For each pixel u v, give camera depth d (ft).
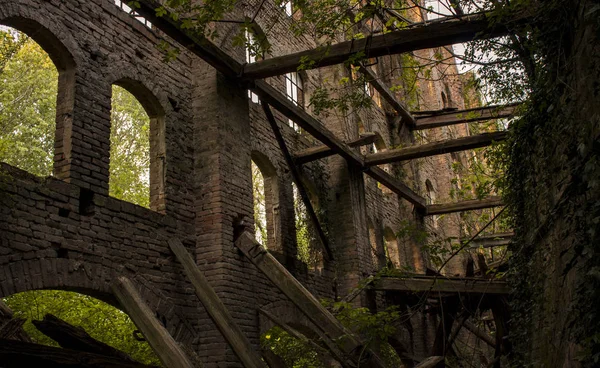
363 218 49.70
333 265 46.24
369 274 48.11
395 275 38.42
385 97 57.62
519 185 32.86
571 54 24.89
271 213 41.50
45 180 24.97
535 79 29.66
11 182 23.38
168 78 33.76
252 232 34.76
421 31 31.35
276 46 46.50
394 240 61.26
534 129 29.43
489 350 62.03
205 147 34.09
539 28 28.02
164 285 29.81
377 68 66.39
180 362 20.76
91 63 28.58
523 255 31.68
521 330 31.30
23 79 50.80
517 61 32.81
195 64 35.91
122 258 27.73
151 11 28.14
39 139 52.29
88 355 15.87
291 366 36.91
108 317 40.42
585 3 22.91
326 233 46.55
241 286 32.71
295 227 42.83
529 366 27.09
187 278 31.40
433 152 47.78
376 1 30.73
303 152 44.16
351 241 47.29
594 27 21.93
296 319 37.88
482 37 30.53
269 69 34.42
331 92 52.54
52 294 39.47
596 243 19.36
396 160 48.96
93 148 27.68
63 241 25.02
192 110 35.06
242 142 36.04
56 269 24.36
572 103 24.02
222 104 34.94
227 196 33.42
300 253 43.39
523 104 32.24
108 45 29.91
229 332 27.53
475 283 38.81
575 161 21.88
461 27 30.86
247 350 27.14
